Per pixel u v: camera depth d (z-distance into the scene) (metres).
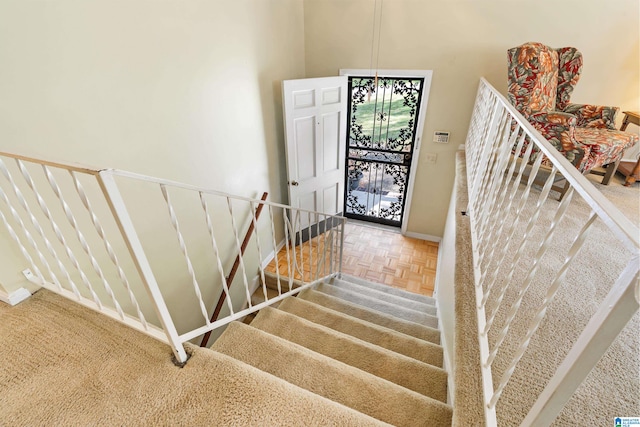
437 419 1.16
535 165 0.95
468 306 1.29
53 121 1.33
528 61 2.25
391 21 3.06
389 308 2.51
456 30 2.90
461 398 0.97
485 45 2.88
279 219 3.68
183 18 1.88
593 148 2.14
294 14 3.17
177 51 1.88
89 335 1.27
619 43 2.53
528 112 2.32
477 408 0.93
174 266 2.13
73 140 1.42
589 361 0.56
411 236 4.24
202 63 2.09
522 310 1.26
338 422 0.99
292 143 3.27
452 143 3.43
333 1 3.16
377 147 3.94
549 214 2.06
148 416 1.01
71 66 1.36
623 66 2.59
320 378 1.32
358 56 3.34
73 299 1.34
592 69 2.68
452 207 2.83
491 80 2.98
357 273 3.59
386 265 3.71
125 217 0.87
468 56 2.96
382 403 1.22
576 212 2.06
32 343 1.23
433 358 1.78
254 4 2.52
